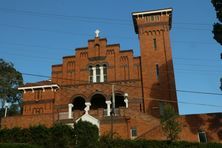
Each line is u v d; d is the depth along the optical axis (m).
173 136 32.31
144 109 44.00
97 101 47.16
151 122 37.72
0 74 65.31
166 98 44.28
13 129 29.98
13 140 29.25
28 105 45.59
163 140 32.44
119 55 47.72
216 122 35.91
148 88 45.16
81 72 47.62
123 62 47.28
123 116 38.56
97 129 30.48
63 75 47.75
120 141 30.95
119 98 46.94
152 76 45.84
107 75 46.88
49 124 40.69
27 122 41.34
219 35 33.25
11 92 65.56
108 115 39.72
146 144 31.19
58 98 46.25
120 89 45.62
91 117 38.69
